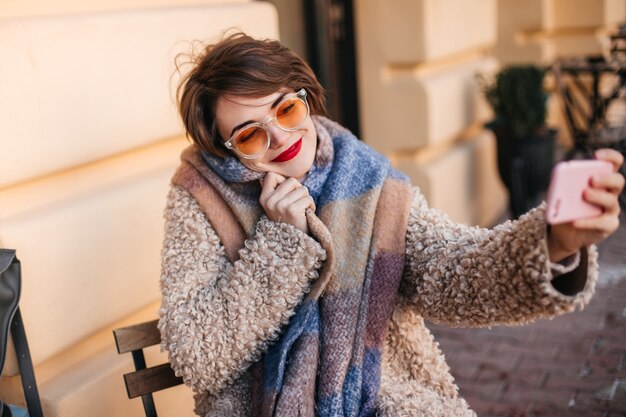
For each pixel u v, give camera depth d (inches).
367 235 60.7
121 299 82.9
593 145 180.9
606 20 257.4
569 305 49.1
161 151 94.7
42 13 75.4
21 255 70.6
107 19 81.2
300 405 56.4
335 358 58.9
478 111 189.8
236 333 58.3
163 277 62.2
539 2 237.8
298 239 57.6
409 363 64.4
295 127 59.6
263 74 57.6
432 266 58.1
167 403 90.9
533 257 49.1
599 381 115.0
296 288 58.0
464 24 174.9
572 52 266.1
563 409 107.6
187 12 93.4
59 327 74.8
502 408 108.8
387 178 63.1
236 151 59.9
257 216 62.2
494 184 206.7
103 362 82.9
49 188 76.7
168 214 65.0
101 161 83.7
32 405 65.6
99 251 79.7
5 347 60.5
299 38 160.7
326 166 63.1
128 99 83.9
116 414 82.5
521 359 124.3
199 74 59.8
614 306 143.4
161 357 90.5
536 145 180.7
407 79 159.2
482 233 57.8
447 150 177.6
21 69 70.3
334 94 165.3
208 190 63.8
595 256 49.1
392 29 155.6
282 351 57.6
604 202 45.8
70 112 75.9
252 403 61.3
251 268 58.4
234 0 104.8
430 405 60.2
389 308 61.0
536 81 179.0
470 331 136.4
